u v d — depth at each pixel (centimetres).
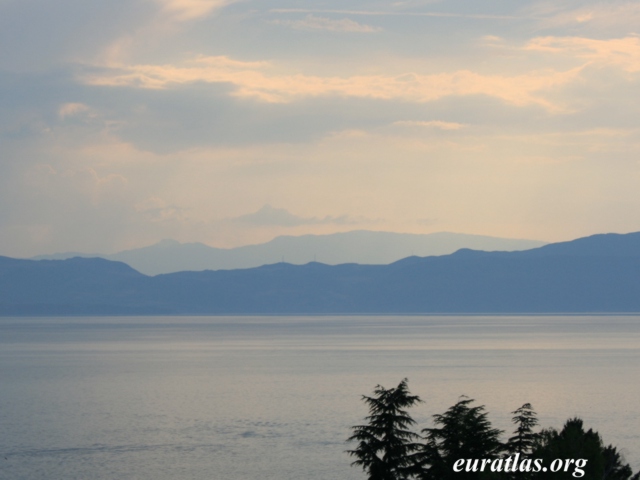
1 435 14350
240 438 13975
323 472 11512
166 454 12731
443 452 6153
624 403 17925
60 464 12088
